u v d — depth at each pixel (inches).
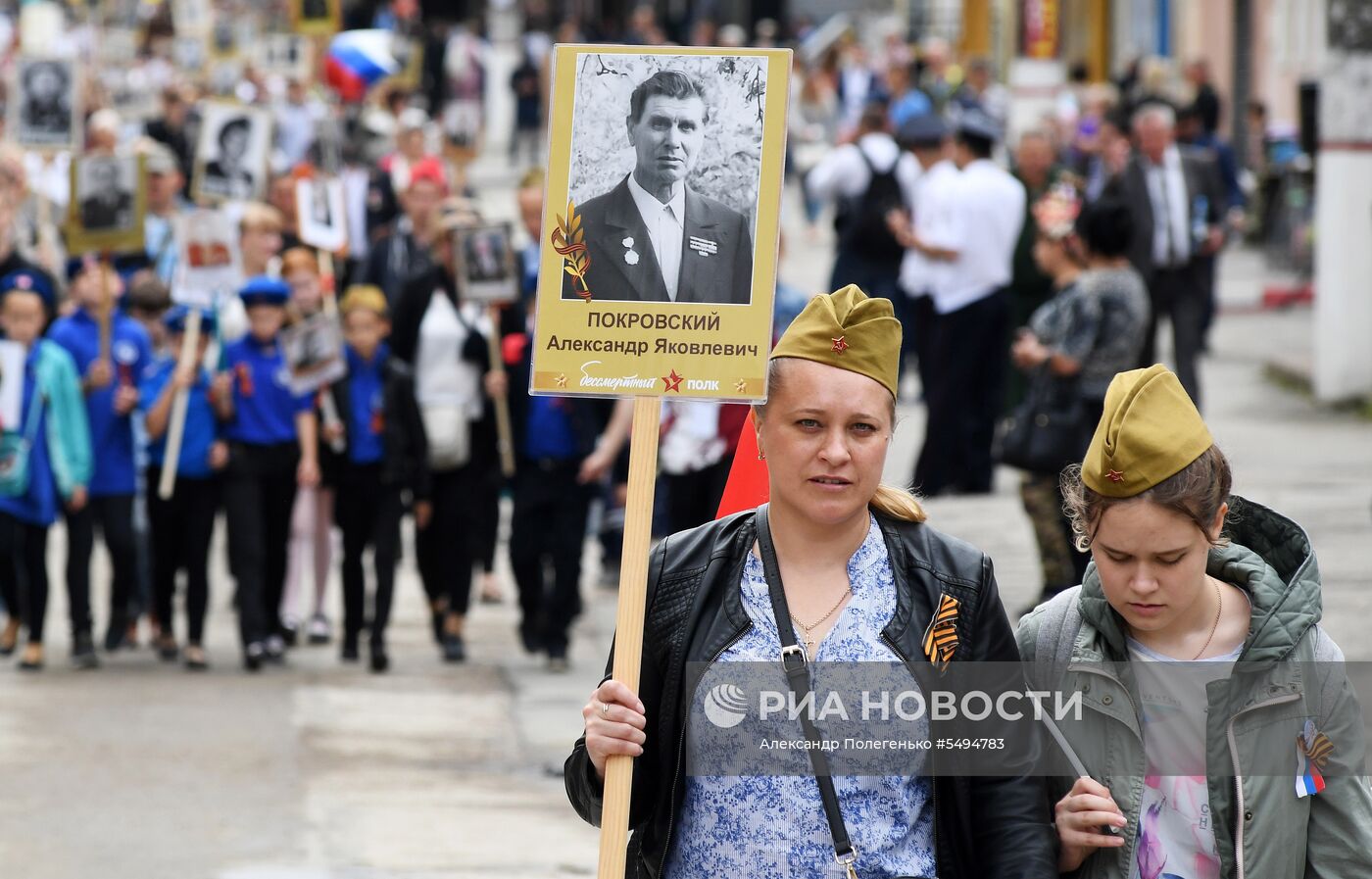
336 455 1250.6
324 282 1571.1
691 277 442.3
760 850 417.1
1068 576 1071.0
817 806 417.4
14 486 1208.2
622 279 444.5
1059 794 438.9
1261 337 2422.5
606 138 446.9
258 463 1242.0
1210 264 2087.8
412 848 863.1
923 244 1592.0
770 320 439.2
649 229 444.5
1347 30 1913.1
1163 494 408.8
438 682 1206.3
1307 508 1409.9
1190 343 1774.1
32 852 853.2
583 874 828.6
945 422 1601.9
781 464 422.0
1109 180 1776.6
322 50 3058.6
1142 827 428.1
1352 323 1921.8
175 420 1229.7
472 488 1263.5
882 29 6269.7
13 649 1282.0
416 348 1247.5
